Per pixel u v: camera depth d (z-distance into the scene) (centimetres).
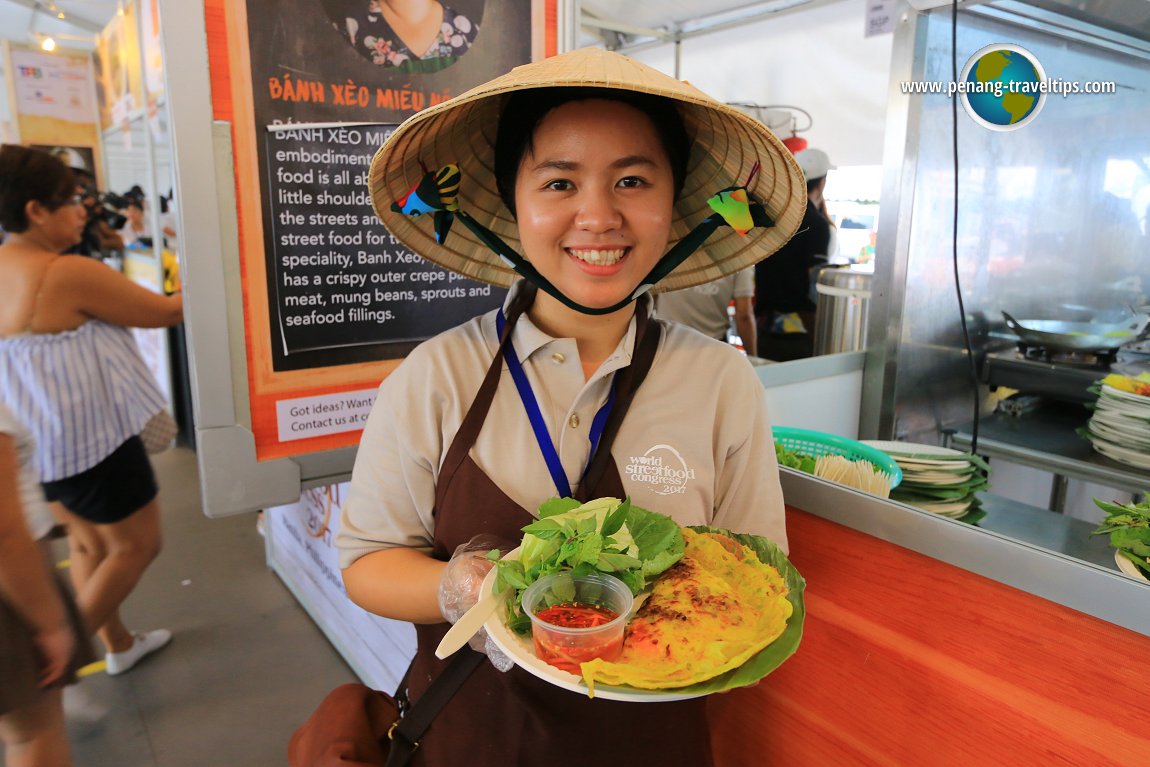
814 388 175
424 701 98
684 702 101
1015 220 173
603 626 71
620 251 88
